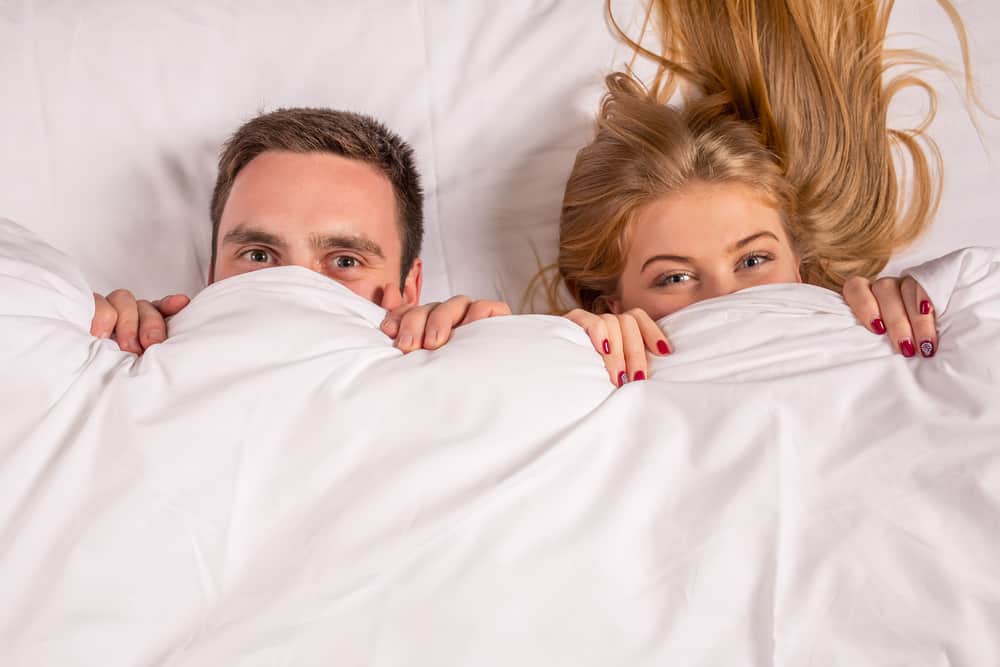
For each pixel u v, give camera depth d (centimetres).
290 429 73
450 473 70
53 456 71
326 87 124
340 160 106
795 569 68
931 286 85
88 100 122
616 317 91
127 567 66
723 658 65
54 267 83
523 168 123
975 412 74
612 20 124
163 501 68
